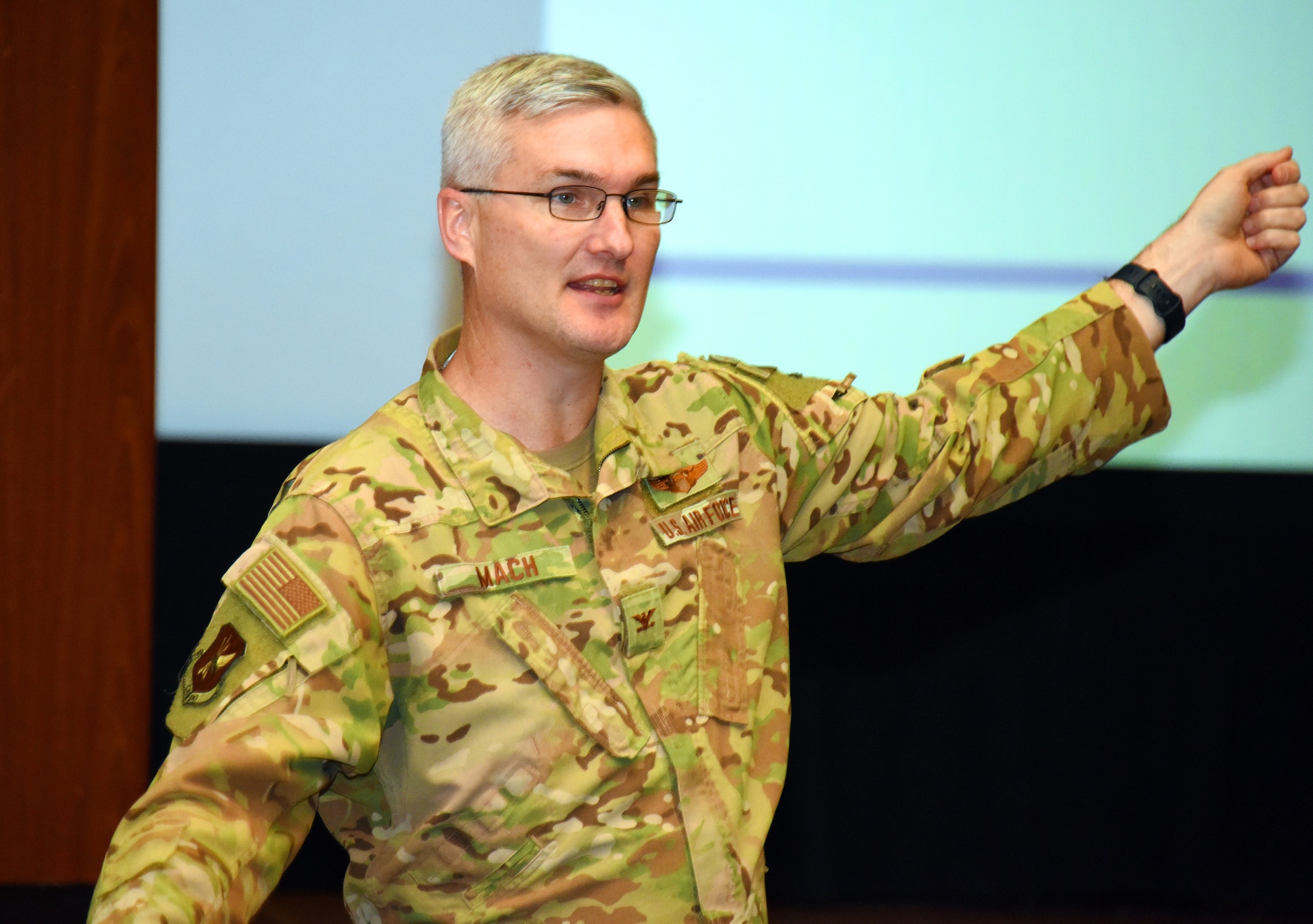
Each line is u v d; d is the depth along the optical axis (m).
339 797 2.84
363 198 6.62
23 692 6.91
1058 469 3.53
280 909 7.03
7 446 6.81
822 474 3.29
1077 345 3.49
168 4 6.47
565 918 2.71
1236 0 6.39
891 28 6.44
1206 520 6.92
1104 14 6.43
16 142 6.67
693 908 2.79
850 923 7.10
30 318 6.77
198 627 6.89
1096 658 7.10
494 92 2.86
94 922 2.23
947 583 7.16
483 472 2.82
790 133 6.48
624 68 6.45
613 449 2.96
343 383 6.71
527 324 2.84
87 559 6.88
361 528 2.67
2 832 6.95
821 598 7.18
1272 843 7.08
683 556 2.98
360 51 6.54
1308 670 7.01
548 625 2.76
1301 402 6.71
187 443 6.75
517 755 2.70
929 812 7.21
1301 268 6.61
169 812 2.36
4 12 6.59
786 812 7.21
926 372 3.52
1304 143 6.44
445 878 2.74
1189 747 7.08
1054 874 7.16
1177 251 3.59
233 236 6.61
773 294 6.54
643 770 2.77
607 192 2.80
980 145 6.49
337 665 2.52
